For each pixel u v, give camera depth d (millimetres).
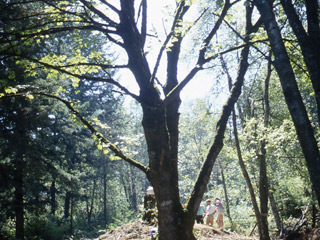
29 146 15367
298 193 13062
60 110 18484
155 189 5328
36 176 16750
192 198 5492
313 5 3910
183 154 39094
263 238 7777
